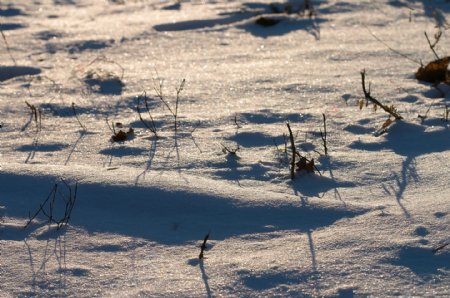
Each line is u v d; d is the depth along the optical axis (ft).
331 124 19.02
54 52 28.35
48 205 14.11
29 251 12.47
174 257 12.23
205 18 33.17
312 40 29.12
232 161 16.44
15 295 11.10
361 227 12.85
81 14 36.14
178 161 16.47
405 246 12.00
